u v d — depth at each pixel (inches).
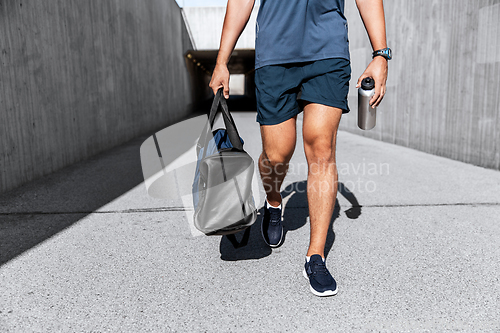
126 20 290.4
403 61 228.5
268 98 67.5
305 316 57.5
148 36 366.3
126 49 288.4
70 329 55.0
